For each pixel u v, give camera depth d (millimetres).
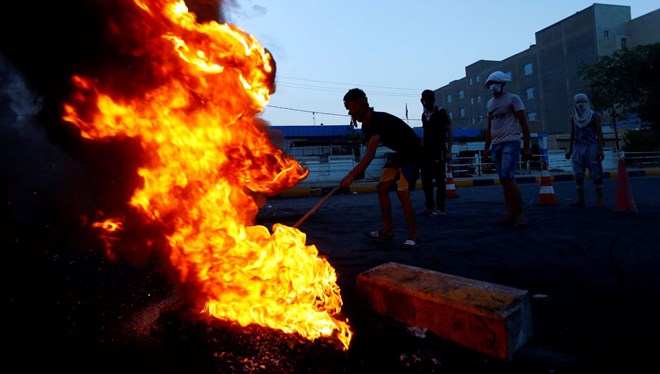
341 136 24047
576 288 2264
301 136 23406
